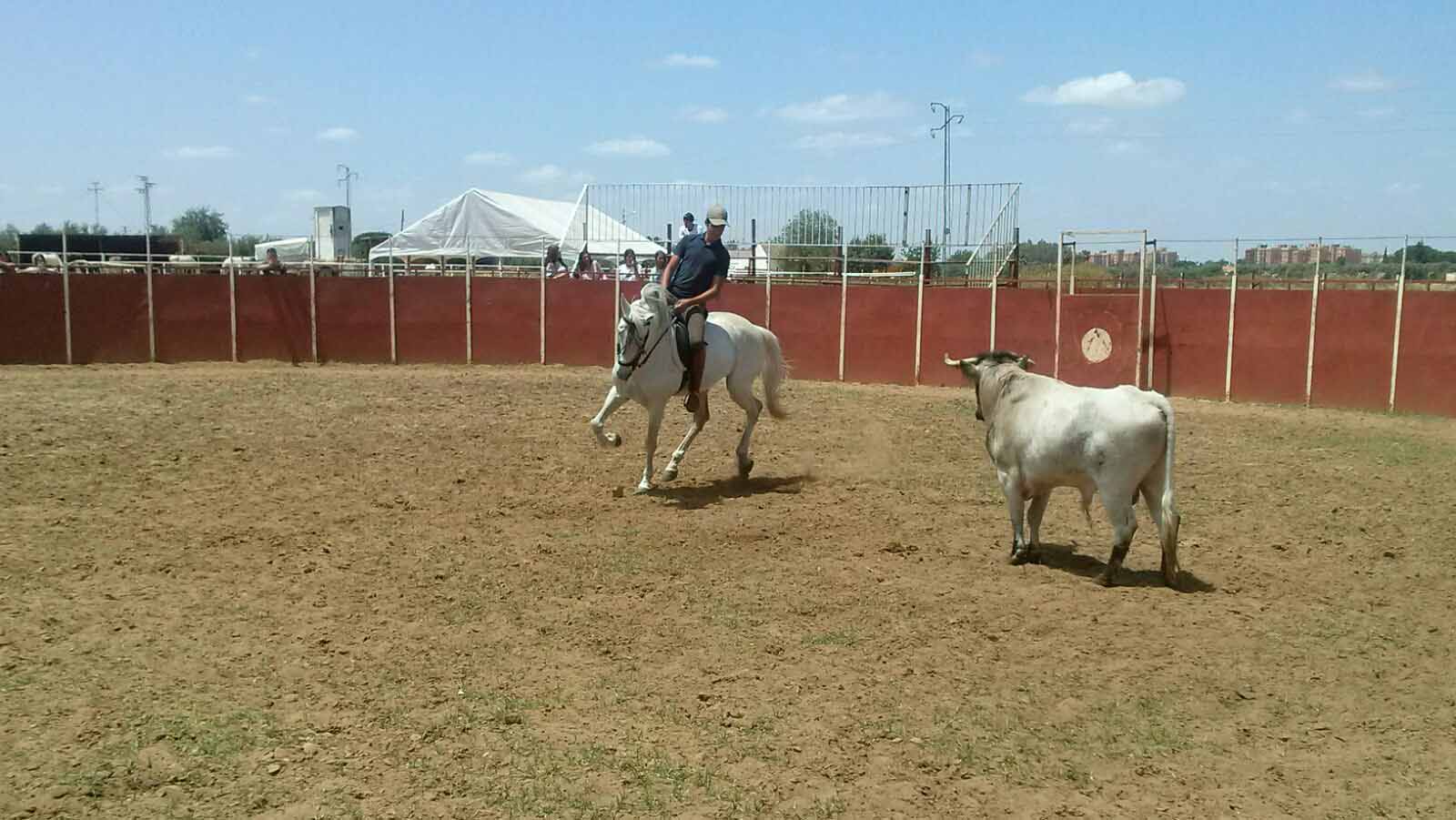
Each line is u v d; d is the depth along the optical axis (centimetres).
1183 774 567
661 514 1112
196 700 632
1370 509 1190
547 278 2764
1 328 2630
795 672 696
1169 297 2253
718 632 767
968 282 2548
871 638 759
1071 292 2342
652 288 1205
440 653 719
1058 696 663
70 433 1513
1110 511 875
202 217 6812
